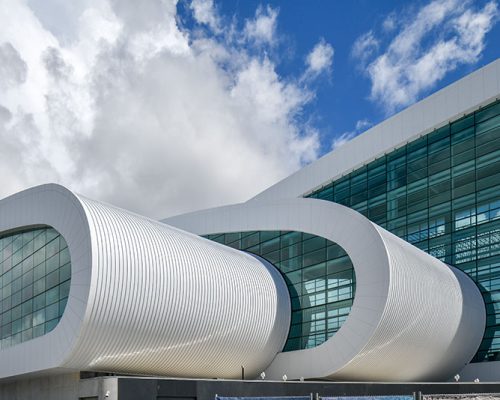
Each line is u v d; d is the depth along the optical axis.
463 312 34.59
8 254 31.42
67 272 25.83
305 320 33.25
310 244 34.19
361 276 29.80
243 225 38.81
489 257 38.81
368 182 49.00
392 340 29.23
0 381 30.33
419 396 28.83
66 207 25.58
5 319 31.16
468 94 41.59
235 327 29.25
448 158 42.97
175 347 26.33
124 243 24.44
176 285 25.98
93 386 22.92
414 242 44.41
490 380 36.31
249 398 24.92
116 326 23.53
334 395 27.02
